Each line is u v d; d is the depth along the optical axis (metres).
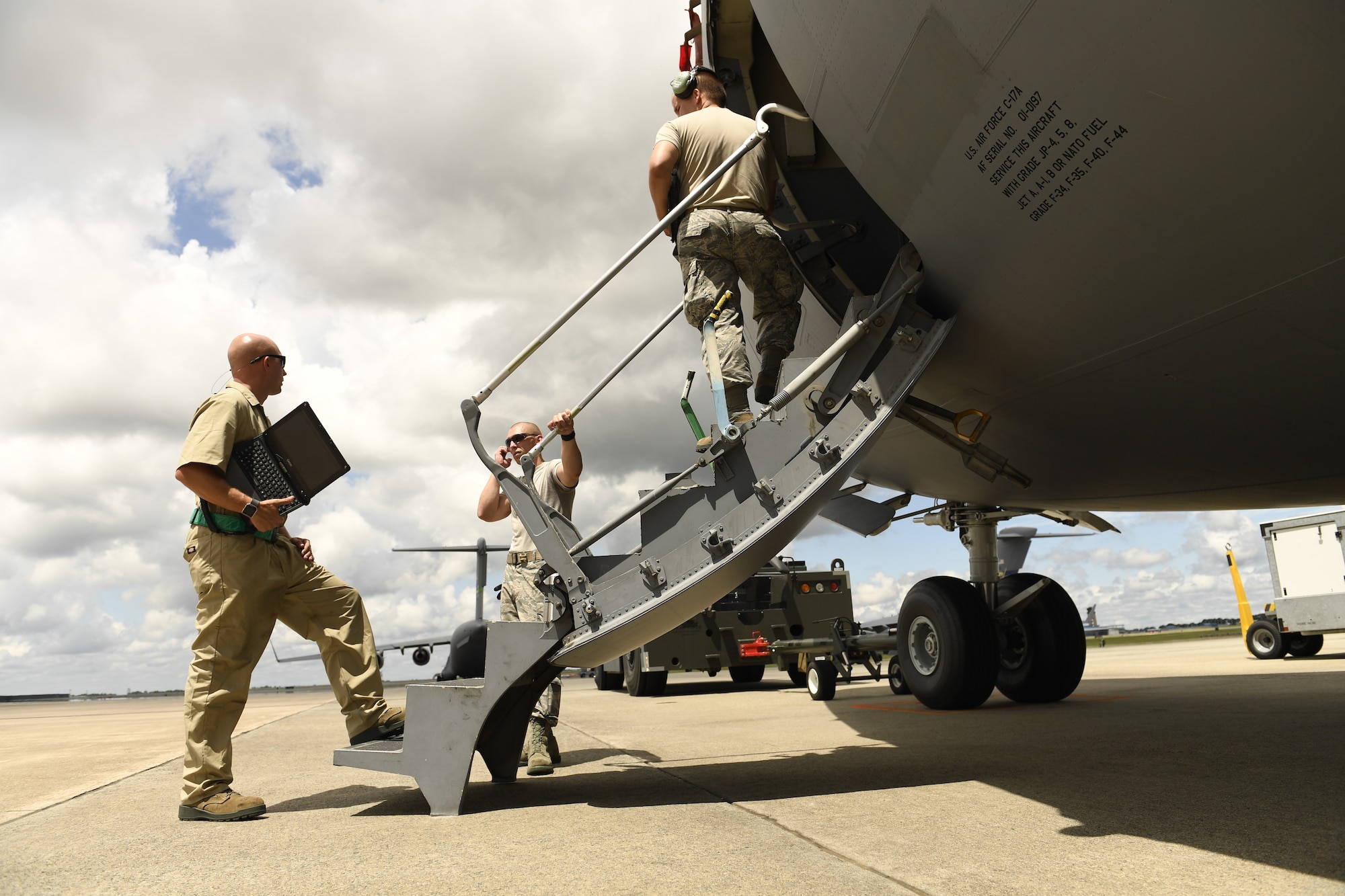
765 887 1.64
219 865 2.02
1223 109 1.76
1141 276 2.28
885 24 2.38
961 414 3.45
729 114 3.39
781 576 10.83
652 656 10.11
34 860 2.15
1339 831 1.96
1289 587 11.29
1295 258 1.97
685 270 3.33
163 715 13.40
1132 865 1.73
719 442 2.93
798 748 3.95
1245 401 2.59
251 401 3.03
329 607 3.11
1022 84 2.10
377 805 2.88
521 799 2.87
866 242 4.11
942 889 1.59
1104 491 4.00
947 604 5.38
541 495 3.78
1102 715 4.77
